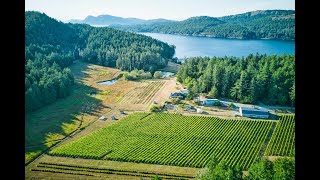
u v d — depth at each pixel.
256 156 64.19
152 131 77.62
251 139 72.69
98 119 85.88
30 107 86.81
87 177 56.22
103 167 59.94
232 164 61.12
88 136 74.44
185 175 57.12
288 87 96.75
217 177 41.34
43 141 70.69
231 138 73.25
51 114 87.06
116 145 69.69
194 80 110.75
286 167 40.59
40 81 94.94
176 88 113.31
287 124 80.62
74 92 108.25
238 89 99.56
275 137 72.62
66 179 55.38
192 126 80.38
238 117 86.50
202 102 97.06
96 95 106.12
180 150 67.44
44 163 61.06
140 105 96.94
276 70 105.62
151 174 57.66
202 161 62.19
